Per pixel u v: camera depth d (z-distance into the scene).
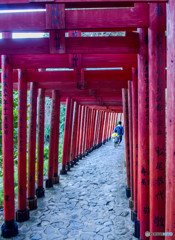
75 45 2.96
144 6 2.57
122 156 12.00
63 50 2.82
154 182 2.68
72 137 9.86
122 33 8.73
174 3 2.02
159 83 2.66
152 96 2.70
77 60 3.80
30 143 5.14
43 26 2.47
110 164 10.07
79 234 4.12
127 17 2.52
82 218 4.77
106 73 4.64
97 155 12.55
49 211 5.12
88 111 12.92
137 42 3.14
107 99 9.95
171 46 2.04
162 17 2.61
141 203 3.30
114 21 2.50
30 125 5.11
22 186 4.61
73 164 9.89
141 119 3.32
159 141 2.65
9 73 3.87
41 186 6.07
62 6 2.42
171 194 2.04
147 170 3.26
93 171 8.86
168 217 2.06
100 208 5.26
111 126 20.38
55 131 6.94
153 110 2.69
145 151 3.27
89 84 5.59
